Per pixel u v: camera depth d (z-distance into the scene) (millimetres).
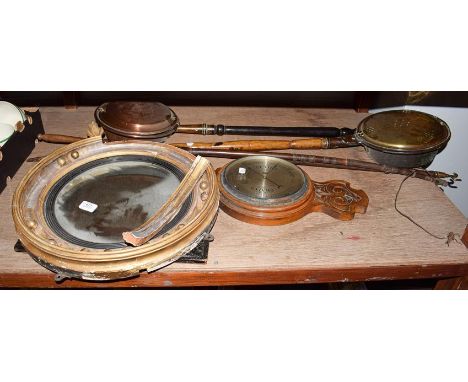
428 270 776
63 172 796
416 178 979
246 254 769
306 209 844
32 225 676
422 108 1301
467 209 1454
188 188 743
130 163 835
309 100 1334
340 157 1017
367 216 867
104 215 726
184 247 666
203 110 1237
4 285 733
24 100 1285
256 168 896
